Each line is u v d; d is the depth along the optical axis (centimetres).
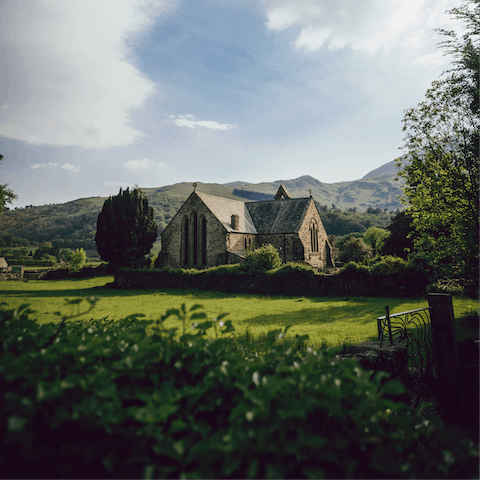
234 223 4700
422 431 240
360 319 1444
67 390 198
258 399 200
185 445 187
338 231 19512
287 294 2881
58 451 183
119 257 4728
